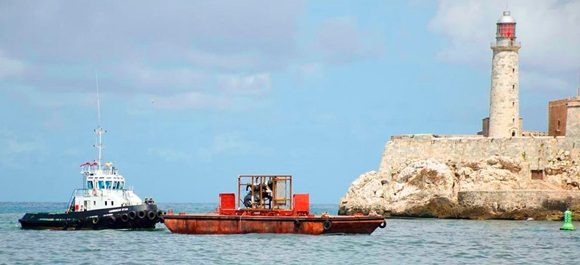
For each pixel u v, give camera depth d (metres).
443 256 152.38
